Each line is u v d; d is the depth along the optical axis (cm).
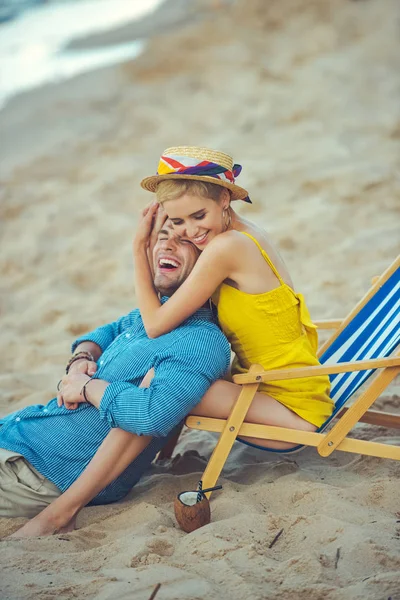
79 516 464
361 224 1045
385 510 446
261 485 481
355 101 1518
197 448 569
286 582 373
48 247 1096
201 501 431
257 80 1716
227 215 481
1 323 880
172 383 450
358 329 547
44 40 2705
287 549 411
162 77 1864
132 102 1723
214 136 1463
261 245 485
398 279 538
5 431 482
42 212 1212
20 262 1055
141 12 2888
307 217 1075
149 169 1352
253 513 439
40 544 425
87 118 1684
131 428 447
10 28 3062
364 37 1881
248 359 493
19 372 754
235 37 2016
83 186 1314
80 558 409
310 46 1873
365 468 505
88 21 2975
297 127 1440
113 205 1227
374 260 932
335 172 1202
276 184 1207
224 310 480
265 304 474
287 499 465
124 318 553
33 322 876
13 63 2402
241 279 471
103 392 465
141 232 498
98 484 453
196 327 477
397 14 1962
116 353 491
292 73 1734
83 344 538
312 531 420
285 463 514
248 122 1498
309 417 484
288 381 485
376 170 1194
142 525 439
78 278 998
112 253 1061
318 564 384
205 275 466
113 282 974
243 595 363
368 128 1382
